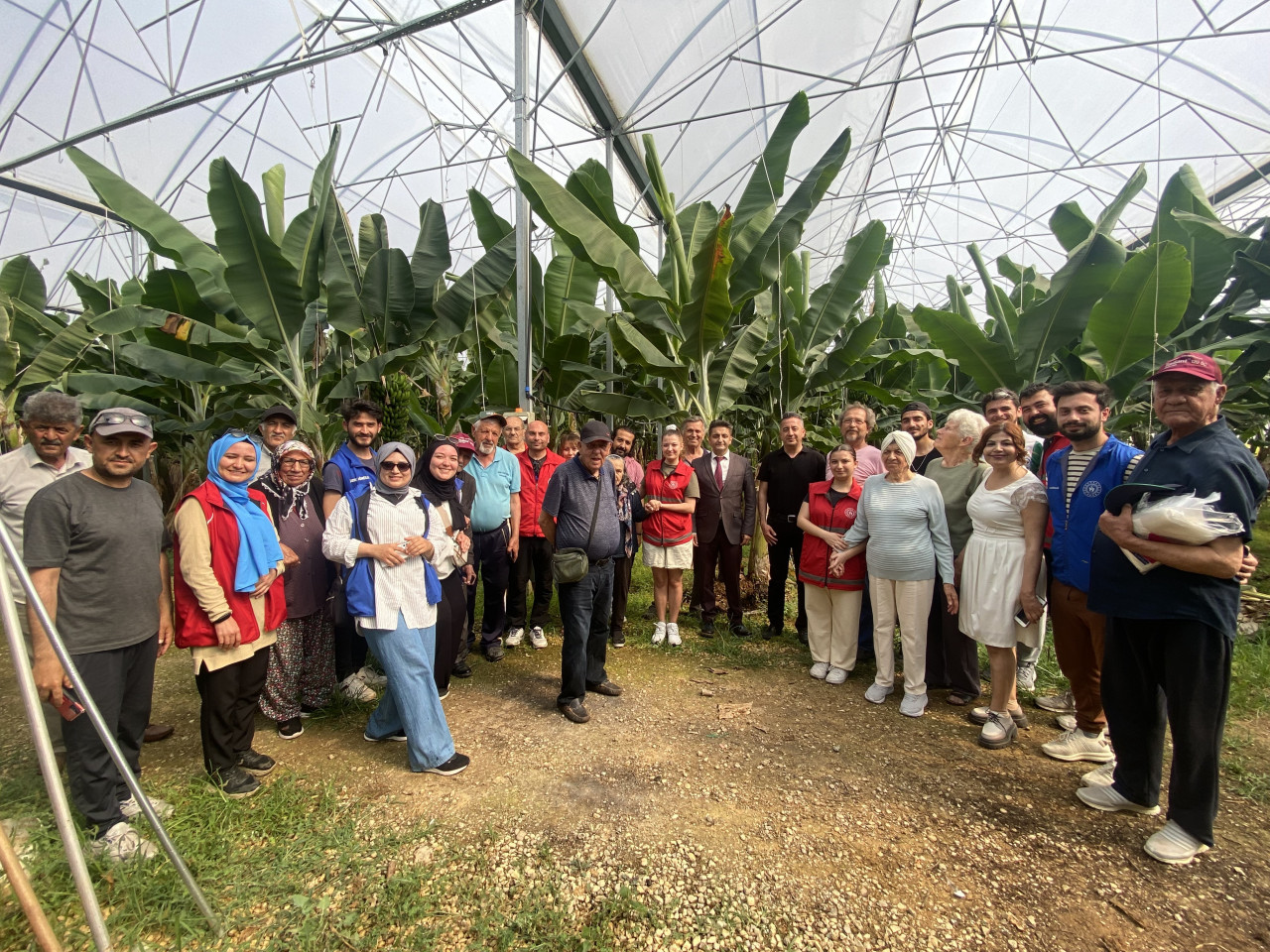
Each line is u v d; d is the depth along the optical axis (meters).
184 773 2.92
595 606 3.79
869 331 6.45
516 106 5.79
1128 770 2.57
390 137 11.13
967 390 10.06
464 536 3.52
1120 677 2.55
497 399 7.00
